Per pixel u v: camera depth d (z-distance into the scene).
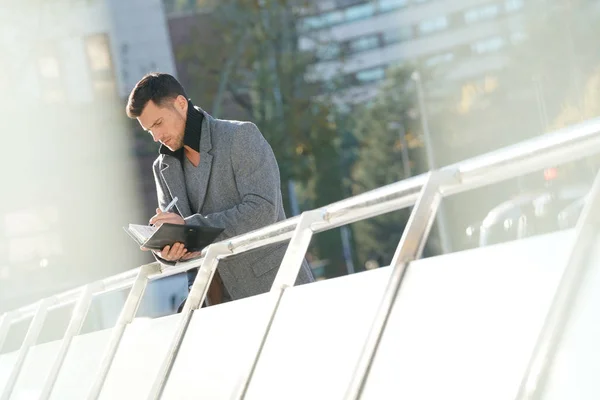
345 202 4.10
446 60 135.75
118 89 47.47
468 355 3.08
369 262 85.69
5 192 42.34
